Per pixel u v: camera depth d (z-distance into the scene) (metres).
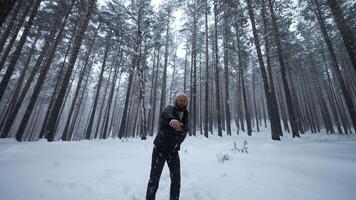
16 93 23.28
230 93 52.56
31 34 21.27
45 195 3.22
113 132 51.81
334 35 23.34
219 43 25.50
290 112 16.84
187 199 3.39
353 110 16.89
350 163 5.65
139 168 5.12
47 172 4.49
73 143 11.48
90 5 15.00
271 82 18.84
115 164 5.43
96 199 3.23
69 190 3.53
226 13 21.70
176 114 3.16
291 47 21.59
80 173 4.53
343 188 3.60
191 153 7.75
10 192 3.20
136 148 9.21
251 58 34.41
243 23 21.48
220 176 4.43
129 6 18.84
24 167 4.82
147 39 20.38
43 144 10.43
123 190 3.67
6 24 20.67
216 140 15.56
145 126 17.03
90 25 22.44
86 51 27.16
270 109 14.84
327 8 18.23
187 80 46.69
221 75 41.16
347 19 17.95
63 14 19.36
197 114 47.50
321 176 4.40
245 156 6.97
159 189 3.83
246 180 4.05
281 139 15.32
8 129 18.11
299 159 6.41
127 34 18.56
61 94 13.27
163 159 3.15
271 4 17.73
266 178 4.11
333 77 41.97
